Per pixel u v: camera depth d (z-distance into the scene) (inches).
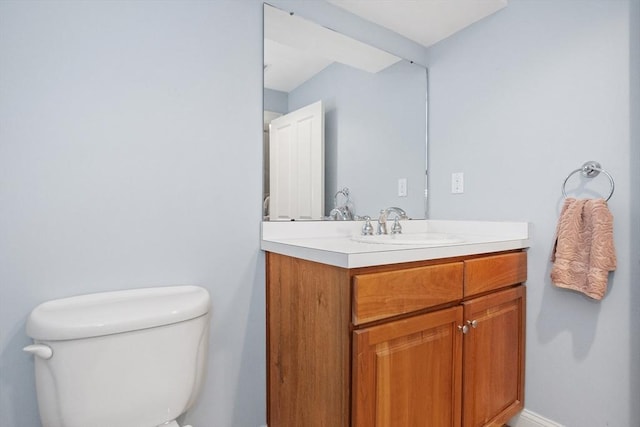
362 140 66.3
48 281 39.6
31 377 38.9
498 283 53.7
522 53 60.3
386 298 39.7
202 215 49.3
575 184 54.0
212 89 50.0
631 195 48.3
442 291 45.3
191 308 40.1
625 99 48.9
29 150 38.4
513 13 61.6
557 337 56.3
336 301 39.4
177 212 47.4
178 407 39.2
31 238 38.7
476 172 67.0
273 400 53.1
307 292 44.8
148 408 37.3
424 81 75.0
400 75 71.7
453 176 70.9
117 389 35.6
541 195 57.8
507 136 62.3
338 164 63.2
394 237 58.9
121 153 43.5
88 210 41.6
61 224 40.2
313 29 60.1
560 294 55.9
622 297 49.4
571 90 54.4
